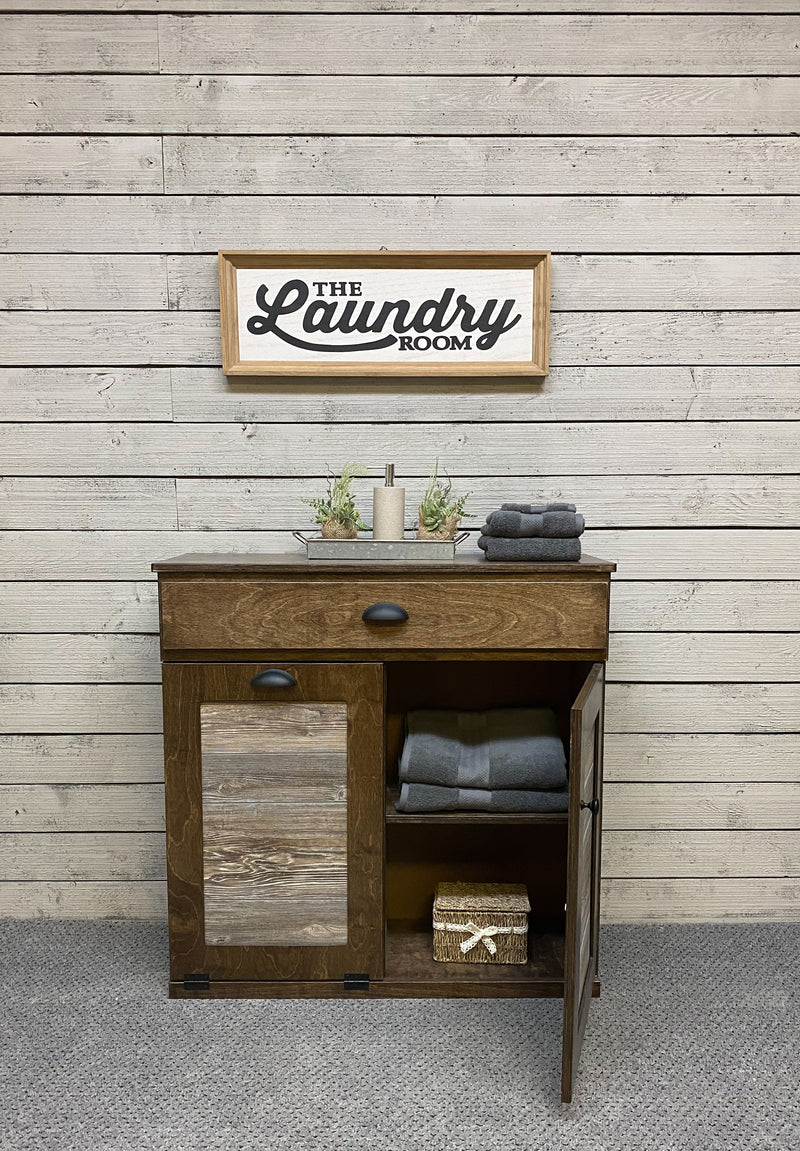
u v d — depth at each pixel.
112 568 1.92
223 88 1.83
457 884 1.84
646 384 1.90
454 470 1.91
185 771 1.61
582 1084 1.41
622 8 1.83
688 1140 1.29
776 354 1.89
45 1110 1.35
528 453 1.91
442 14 1.82
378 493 1.69
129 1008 1.62
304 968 1.65
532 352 1.86
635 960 1.81
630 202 1.86
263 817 1.62
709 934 1.92
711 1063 1.47
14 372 1.88
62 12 1.82
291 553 1.88
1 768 1.95
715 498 1.92
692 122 1.85
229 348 1.85
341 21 1.82
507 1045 1.51
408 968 1.69
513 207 1.86
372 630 1.58
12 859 1.97
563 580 1.58
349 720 1.60
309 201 1.85
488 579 1.58
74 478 1.91
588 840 1.47
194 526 1.92
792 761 1.96
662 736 1.96
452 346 1.86
